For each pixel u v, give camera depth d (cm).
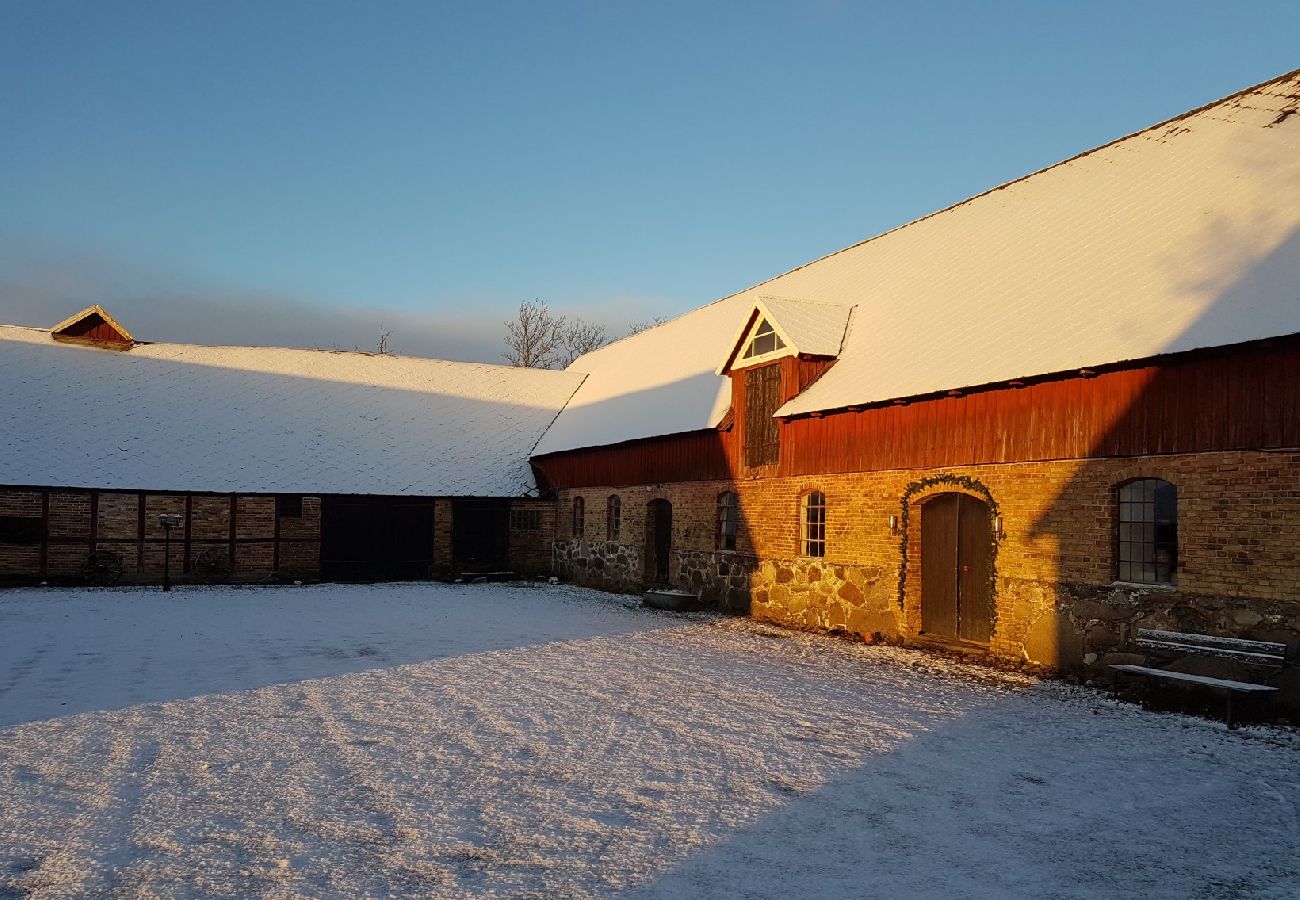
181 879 520
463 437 2880
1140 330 1091
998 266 1553
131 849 564
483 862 548
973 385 1259
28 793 671
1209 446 986
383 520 2558
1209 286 1082
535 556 2739
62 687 1059
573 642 1457
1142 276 1211
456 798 668
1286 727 890
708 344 2445
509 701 1004
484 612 1872
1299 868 556
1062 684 1107
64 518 2258
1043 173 1772
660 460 2183
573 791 688
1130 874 545
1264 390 940
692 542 2031
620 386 2791
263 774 722
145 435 2434
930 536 1403
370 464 2611
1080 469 1133
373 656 1299
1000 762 773
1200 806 666
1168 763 773
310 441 2619
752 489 1822
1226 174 1297
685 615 1833
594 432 2564
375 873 530
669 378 2453
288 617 1738
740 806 657
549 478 2775
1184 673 985
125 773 722
